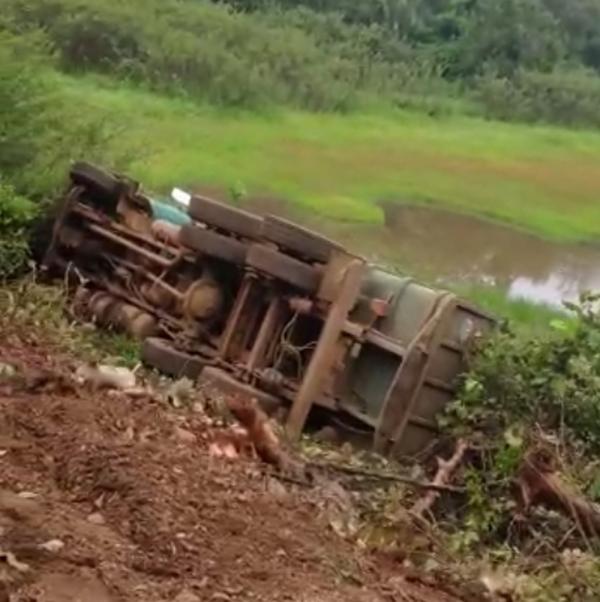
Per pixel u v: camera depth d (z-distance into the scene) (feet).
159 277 35.60
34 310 32.83
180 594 15.84
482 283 76.48
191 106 106.42
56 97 47.19
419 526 24.09
